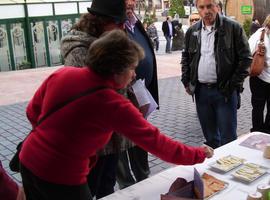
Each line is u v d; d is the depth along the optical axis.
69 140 1.51
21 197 1.58
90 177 2.39
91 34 2.17
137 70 2.78
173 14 22.38
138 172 3.08
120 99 1.50
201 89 3.59
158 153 1.59
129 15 2.73
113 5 2.15
